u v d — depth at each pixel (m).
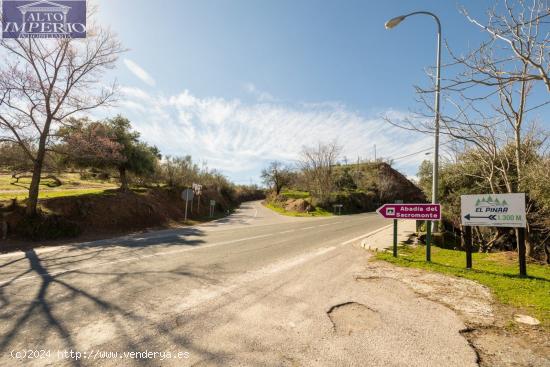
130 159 19.97
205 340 3.35
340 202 43.91
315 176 43.09
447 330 3.68
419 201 68.56
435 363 2.97
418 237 11.35
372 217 28.62
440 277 6.00
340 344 3.31
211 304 4.45
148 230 15.55
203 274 6.20
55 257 7.98
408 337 3.50
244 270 6.57
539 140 8.98
